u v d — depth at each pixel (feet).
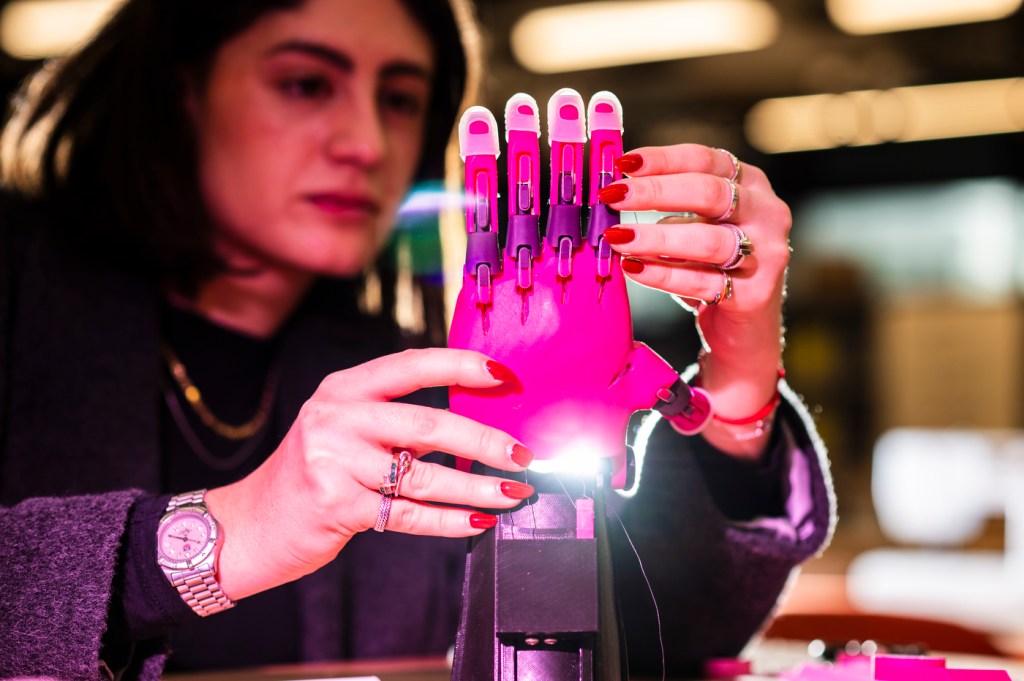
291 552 1.92
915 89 11.89
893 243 14.42
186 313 3.57
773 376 2.23
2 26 9.77
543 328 1.75
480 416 1.79
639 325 12.63
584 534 1.77
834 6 10.07
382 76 3.39
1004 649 3.93
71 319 3.27
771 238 1.97
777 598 2.62
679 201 1.84
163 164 3.28
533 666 1.74
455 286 4.09
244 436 3.68
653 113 12.73
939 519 12.72
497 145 1.80
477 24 4.28
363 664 2.83
